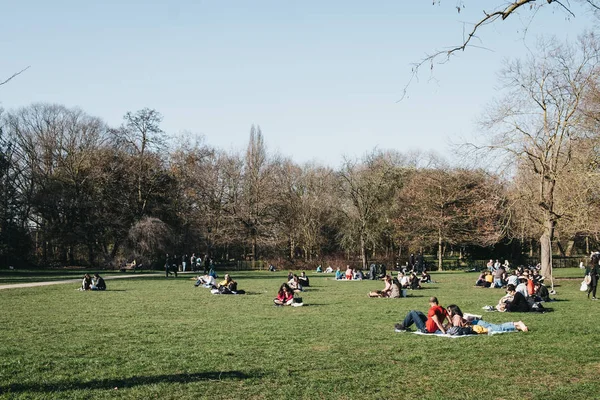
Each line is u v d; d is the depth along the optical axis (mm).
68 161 67188
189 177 71250
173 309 23484
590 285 28375
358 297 30109
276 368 11633
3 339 15227
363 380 10664
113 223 65125
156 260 66750
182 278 48969
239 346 14188
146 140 68875
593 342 14656
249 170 73688
